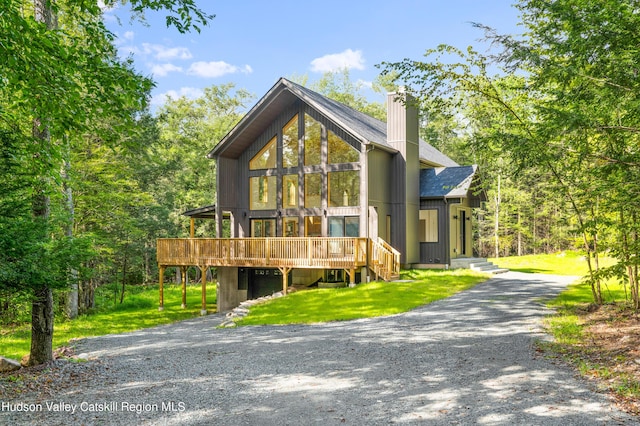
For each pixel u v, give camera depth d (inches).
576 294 581.0
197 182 1562.5
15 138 305.4
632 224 354.6
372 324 457.7
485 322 438.3
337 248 714.8
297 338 411.8
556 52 307.6
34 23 282.4
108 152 807.1
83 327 629.9
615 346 314.5
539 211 1280.8
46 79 285.6
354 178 796.6
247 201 888.9
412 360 316.2
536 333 380.8
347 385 266.7
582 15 282.7
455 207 946.1
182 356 362.9
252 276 868.0
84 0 321.7
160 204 1282.0
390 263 725.9
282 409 231.0
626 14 266.2
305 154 837.8
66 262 329.7
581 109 316.8
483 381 262.7
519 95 439.5
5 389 278.1
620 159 300.8
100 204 826.2
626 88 271.4
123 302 885.8
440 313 495.2
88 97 318.7
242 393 257.9
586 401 223.8
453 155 1771.7
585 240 474.0
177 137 1540.4
